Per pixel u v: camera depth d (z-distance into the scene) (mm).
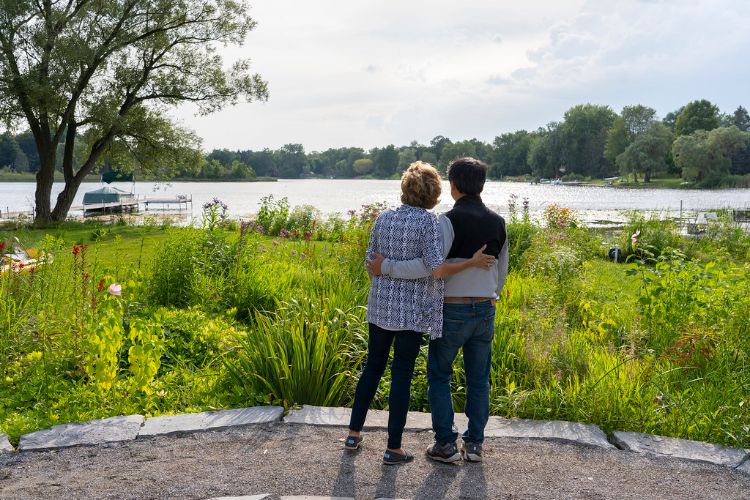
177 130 33812
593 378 5137
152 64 32094
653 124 121500
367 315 3912
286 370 5031
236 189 126188
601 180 142750
